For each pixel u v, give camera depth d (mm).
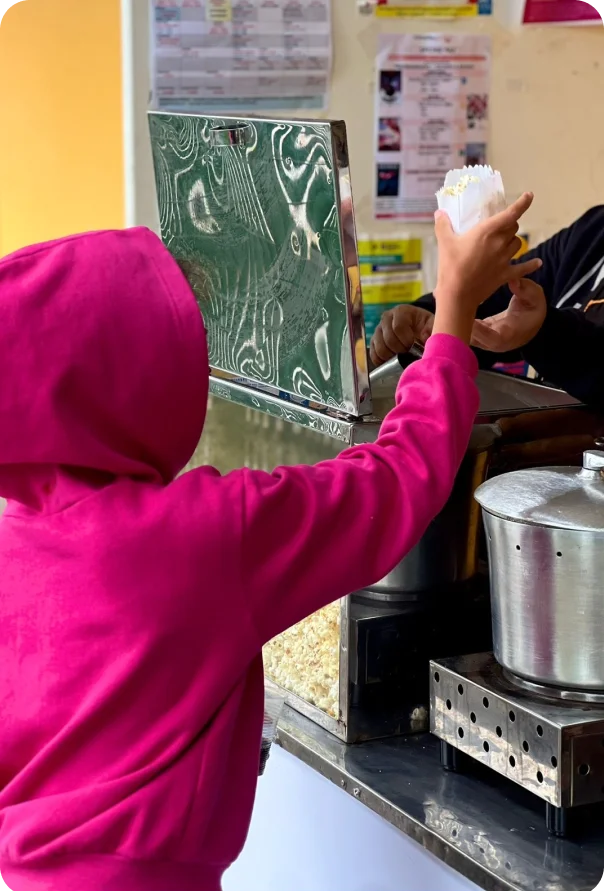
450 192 1109
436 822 1146
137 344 920
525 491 1148
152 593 915
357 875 1293
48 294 907
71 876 897
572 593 1090
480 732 1187
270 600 941
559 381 1458
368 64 1963
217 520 925
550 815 1122
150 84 1854
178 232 1589
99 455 930
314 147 1172
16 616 967
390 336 1550
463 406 1035
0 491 983
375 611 1334
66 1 2088
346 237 1192
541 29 2057
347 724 1327
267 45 1893
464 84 2031
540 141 2121
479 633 1392
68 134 2164
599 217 1763
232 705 960
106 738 922
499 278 1093
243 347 1509
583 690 1119
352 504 967
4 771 979
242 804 992
